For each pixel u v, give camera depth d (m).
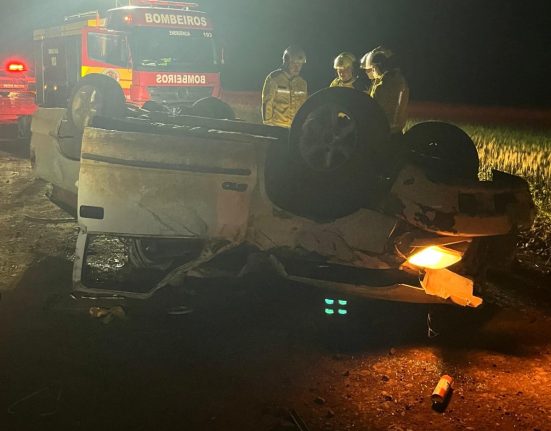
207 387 4.64
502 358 5.27
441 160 5.86
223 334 5.50
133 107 7.31
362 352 5.29
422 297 5.41
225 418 4.27
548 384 4.88
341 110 5.10
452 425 4.30
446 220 5.21
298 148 5.21
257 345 5.32
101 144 5.41
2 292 6.19
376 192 5.25
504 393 4.73
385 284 5.46
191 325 5.64
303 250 5.46
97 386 4.58
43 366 4.81
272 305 6.11
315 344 5.38
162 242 6.39
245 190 5.41
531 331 5.81
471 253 5.69
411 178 5.24
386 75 6.64
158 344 5.27
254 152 5.43
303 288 6.36
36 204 9.75
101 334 5.38
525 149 15.17
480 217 5.27
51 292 6.21
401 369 5.03
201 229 5.45
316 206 5.31
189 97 15.67
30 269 6.84
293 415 4.29
